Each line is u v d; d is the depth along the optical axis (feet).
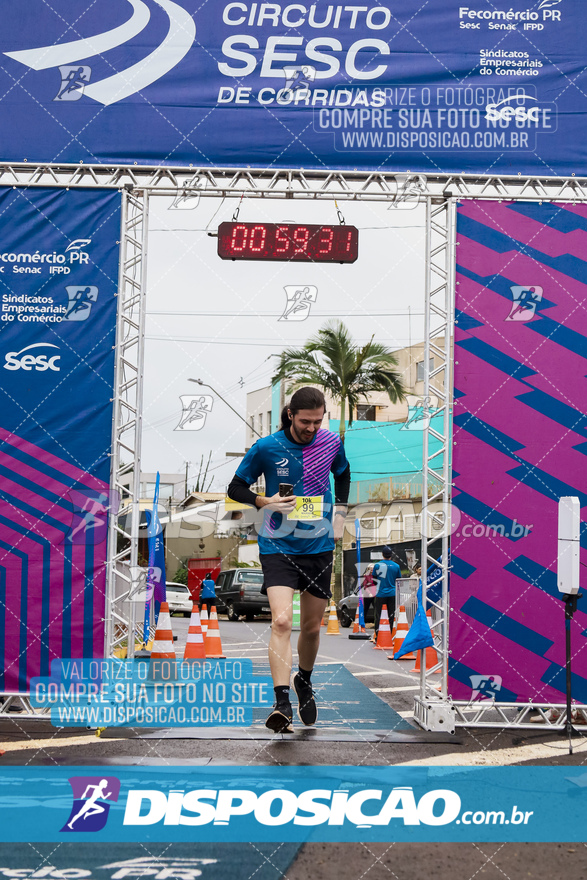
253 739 18.01
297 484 18.10
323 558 18.10
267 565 17.84
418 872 10.44
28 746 17.24
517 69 22.04
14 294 21.24
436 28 22.06
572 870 10.53
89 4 21.81
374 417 92.84
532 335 21.53
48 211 21.40
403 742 18.13
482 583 20.97
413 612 45.14
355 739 18.22
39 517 20.81
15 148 21.50
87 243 21.34
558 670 20.84
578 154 21.94
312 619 18.33
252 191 21.65
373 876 10.28
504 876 10.31
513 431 21.33
